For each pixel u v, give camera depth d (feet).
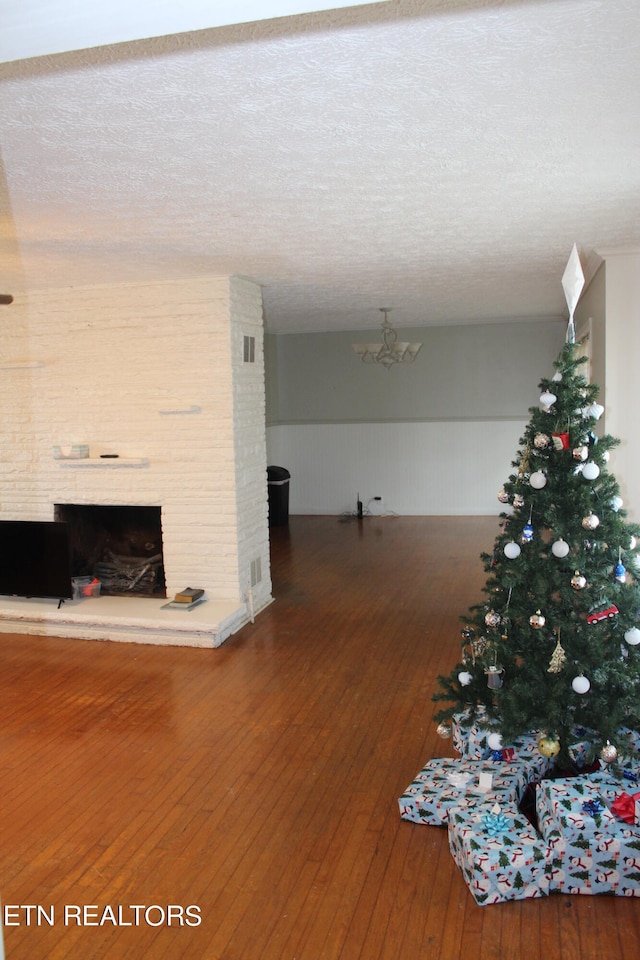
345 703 13.29
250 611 18.02
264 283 17.80
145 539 19.67
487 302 23.45
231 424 17.10
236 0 3.35
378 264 15.26
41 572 17.51
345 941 7.56
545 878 8.19
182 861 8.91
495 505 31.86
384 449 32.58
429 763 10.54
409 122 6.87
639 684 9.23
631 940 7.53
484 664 10.07
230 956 7.41
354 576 22.24
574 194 9.79
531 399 31.01
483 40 5.14
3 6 3.43
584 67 5.67
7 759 11.54
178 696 13.79
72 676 14.92
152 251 13.15
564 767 10.20
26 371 18.21
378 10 4.62
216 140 7.22
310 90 5.97
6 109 6.25
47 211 9.98
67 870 8.80
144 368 17.47
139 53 5.14
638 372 14.65
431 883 8.43
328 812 9.86
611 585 9.21
